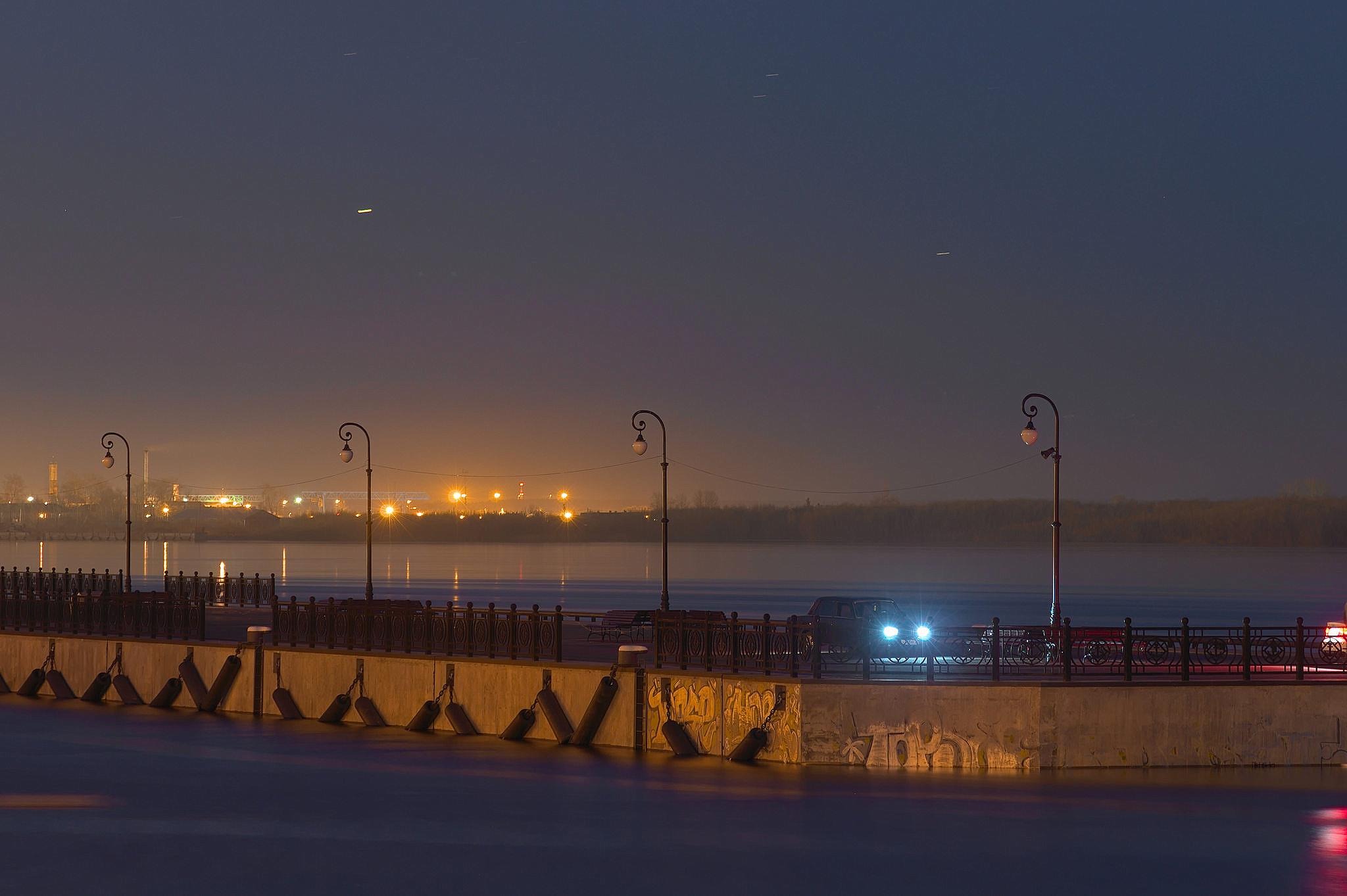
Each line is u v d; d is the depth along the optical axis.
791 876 36.12
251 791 47.75
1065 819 42.06
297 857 38.16
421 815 43.38
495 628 60.22
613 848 38.81
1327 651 53.47
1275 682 49.91
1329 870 36.72
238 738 59.44
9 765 53.75
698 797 45.09
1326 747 49.62
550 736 56.78
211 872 36.47
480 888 35.03
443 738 58.22
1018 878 36.06
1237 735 49.47
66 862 37.56
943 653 52.28
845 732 49.34
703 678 52.41
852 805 43.81
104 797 47.09
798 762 49.41
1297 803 44.12
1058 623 71.50
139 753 56.12
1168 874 36.34
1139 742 48.97
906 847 38.75
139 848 39.22
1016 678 50.44
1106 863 37.34
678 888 35.06
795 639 50.97
